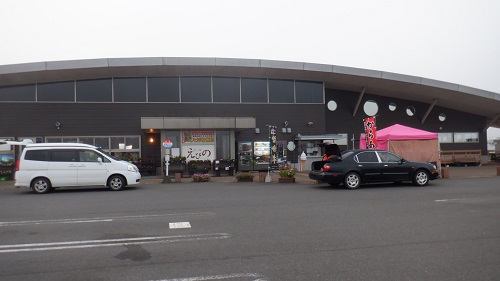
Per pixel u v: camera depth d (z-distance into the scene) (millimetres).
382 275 4418
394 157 13633
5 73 18812
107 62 19922
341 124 25047
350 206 9242
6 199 11578
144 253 5457
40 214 8719
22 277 4504
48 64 19266
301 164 22609
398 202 9727
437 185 13672
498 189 12180
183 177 19406
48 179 13375
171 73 21578
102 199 11297
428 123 26391
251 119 19859
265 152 22578
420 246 5590
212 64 20844
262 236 6340
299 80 23438
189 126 19266
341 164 13164
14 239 6332
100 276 4523
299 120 23156
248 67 21297
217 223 7453
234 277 4434
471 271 4512
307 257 5152
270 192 12516
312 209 8906
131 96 21328
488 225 6891
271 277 4414
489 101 24172
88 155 13844
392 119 25797
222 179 18000
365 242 5871
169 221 7719
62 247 5820
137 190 13781
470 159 25625
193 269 4734
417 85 23016
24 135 20125
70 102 20703
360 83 23469
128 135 21094
